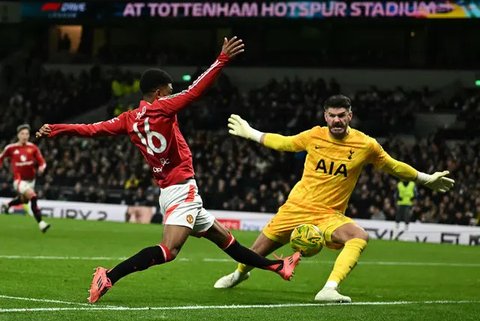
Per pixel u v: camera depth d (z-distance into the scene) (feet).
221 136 145.38
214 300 37.55
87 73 172.14
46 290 38.60
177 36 180.55
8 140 157.28
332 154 39.96
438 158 127.34
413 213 118.11
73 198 134.62
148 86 34.42
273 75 167.63
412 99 151.12
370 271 59.98
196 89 33.55
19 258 56.13
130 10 156.97
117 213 128.67
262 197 123.03
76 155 141.90
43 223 84.74
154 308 33.45
